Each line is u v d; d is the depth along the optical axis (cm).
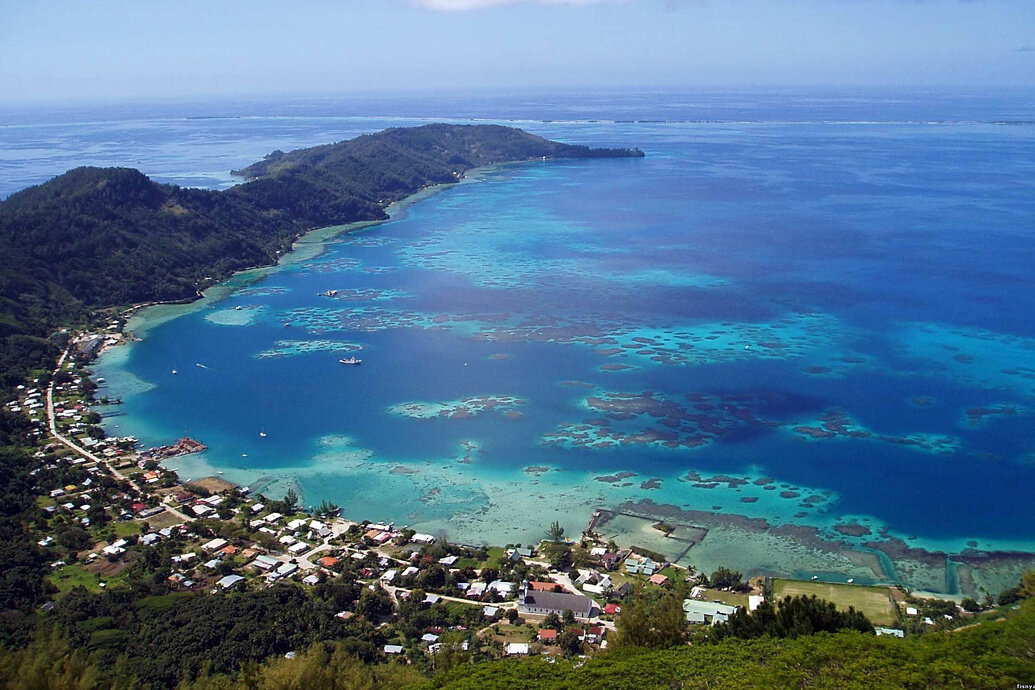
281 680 5731
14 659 5631
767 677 5069
